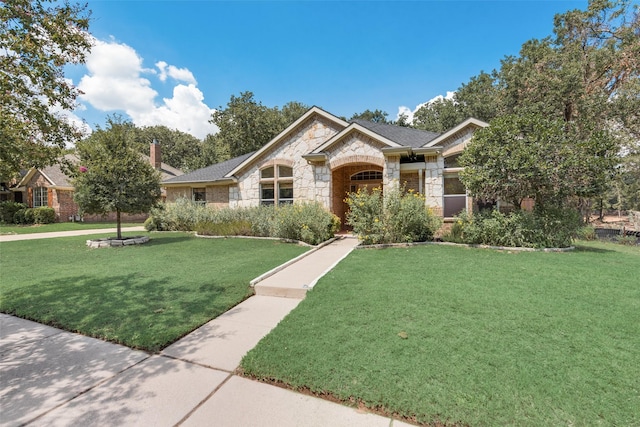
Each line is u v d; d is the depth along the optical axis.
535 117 9.71
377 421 2.47
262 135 33.62
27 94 4.52
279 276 6.71
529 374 2.88
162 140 50.28
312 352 3.41
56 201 24.20
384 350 3.39
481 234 10.15
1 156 4.49
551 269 6.84
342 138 13.64
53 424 2.47
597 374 2.88
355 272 6.75
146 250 10.63
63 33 4.62
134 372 3.26
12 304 5.25
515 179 9.50
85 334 4.21
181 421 2.49
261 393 2.88
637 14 19.27
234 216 14.53
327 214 12.10
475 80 33.31
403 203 10.76
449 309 4.53
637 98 18.41
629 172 22.34
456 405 2.50
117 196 11.96
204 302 5.30
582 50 21.28
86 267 7.99
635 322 4.03
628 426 2.26
